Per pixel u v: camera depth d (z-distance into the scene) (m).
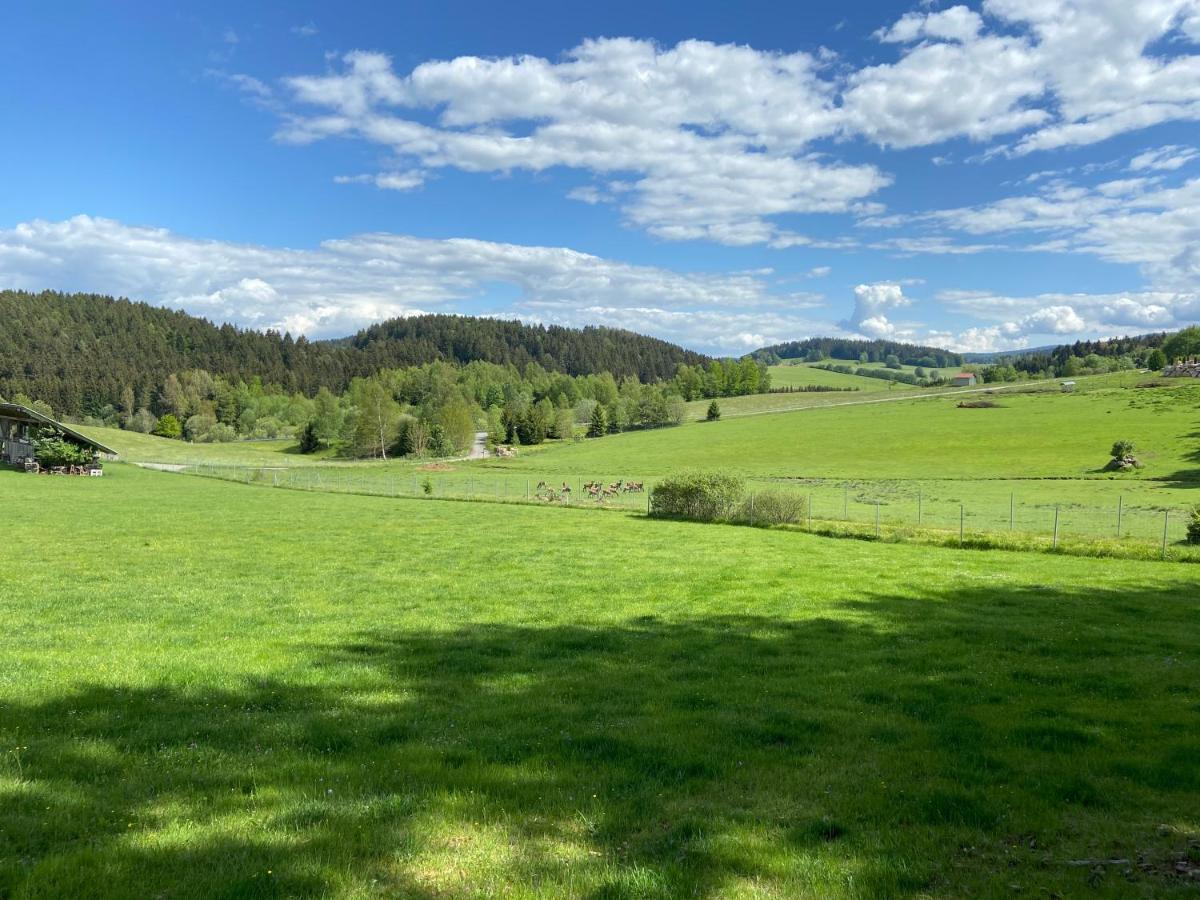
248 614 14.59
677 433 132.25
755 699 9.40
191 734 7.78
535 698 9.38
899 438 104.44
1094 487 61.09
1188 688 9.96
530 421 141.12
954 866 5.35
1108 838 5.79
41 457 66.38
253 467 89.31
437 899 4.79
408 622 13.99
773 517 34.34
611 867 5.22
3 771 6.63
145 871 5.02
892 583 18.80
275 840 5.48
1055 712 8.94
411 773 6.84
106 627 13.20
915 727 8.38
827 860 5.37
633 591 17.52
